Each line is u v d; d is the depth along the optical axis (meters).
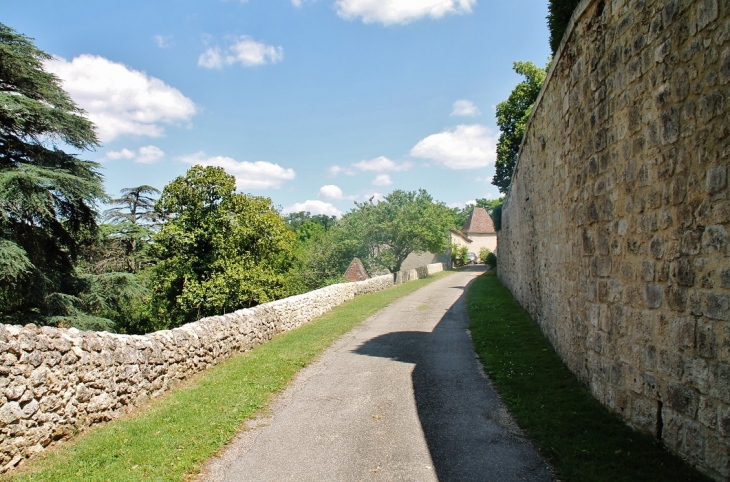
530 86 30.03
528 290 13.01
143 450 4.66
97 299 16.94
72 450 4.73
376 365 8.18
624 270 4.75
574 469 3.87
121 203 27.30
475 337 10.23
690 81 3.62
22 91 15.47
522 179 13.55
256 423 5.51
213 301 18.70
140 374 6.36
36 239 14.94
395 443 4.77
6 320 13.76
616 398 4.91
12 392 4.42
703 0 3.45
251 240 20.28
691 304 3.62
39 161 15.63
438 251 39.19
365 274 35.88
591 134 5.73
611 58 5.07
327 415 5.70
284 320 12.49
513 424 5.11
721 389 3.28
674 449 3.83
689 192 3.64
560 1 7.74
